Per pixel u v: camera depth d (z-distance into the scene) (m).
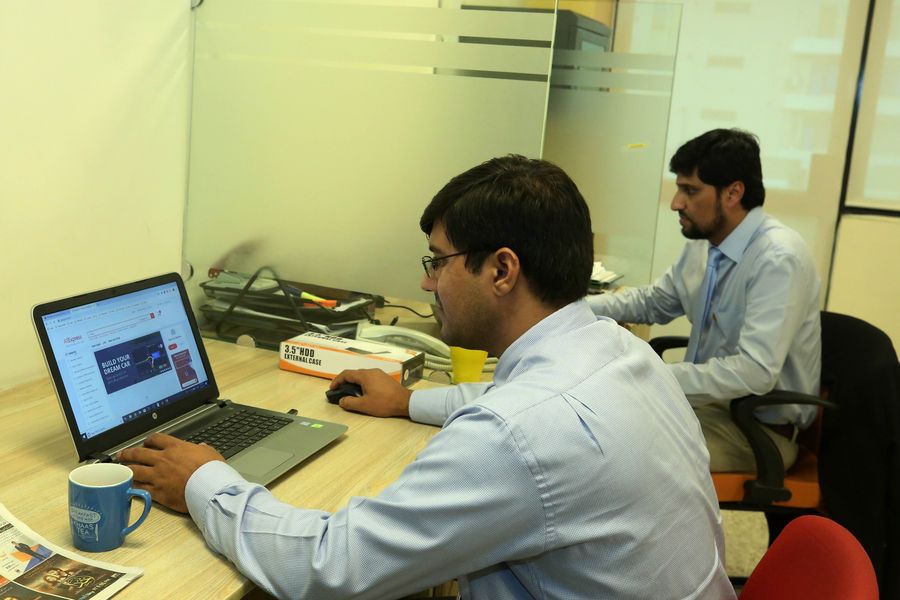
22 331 1.61
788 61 3.81
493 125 1.80
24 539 1.00
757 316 2.07
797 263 2.08
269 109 1.93
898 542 1.89
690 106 3.97
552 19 1.73
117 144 1.77
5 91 1.48
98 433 1.24
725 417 2.23
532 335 1.04
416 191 1.88
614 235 3.10
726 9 3.83
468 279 1.05
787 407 2.16
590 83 3.00
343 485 1.25
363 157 1.89
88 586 0.91
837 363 2.13
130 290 1.39
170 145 1.94
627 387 0.99
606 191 3.07
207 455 1.14
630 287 3.08
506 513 0.88
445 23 1.79
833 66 3.76
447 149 1.84
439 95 1.82
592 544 0.91
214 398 1.54
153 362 1.40
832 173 3.85
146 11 1.79
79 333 1.26
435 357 1.85
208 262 2.04
